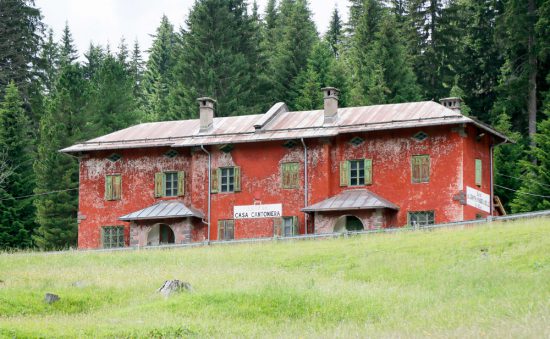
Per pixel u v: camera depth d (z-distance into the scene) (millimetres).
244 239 50156
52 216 69688
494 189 66750
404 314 30906
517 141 67812
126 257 47344
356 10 108438
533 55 70438
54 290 36688
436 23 84000
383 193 54031
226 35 84938
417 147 53625
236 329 29703
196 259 45281
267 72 90688
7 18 87125
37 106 83875
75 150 60031
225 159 57625
